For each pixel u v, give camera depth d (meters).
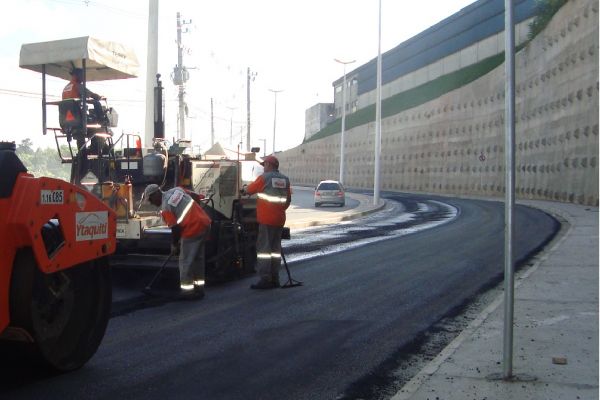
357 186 73.19
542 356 5.62
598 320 6.96
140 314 7.68
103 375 5.41
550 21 37.84
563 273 10.11
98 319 5.82
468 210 29.88
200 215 8.56
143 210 9.73
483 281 9.95
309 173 84.69
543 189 37.75
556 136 35.56
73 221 5.24
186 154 10.28
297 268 11.47
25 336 4.88
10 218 4.60
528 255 12.83
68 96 9.34
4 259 4.67
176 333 6.80
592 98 30.05
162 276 10.06
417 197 47.28
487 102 49.28
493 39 54.84
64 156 9.59
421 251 13.87
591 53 30.45
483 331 6.54
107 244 5.78
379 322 7.37
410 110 63.00
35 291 4.90
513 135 4.79
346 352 6.15
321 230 19.97
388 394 5.01
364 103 86.12
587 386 4.81
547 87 37.69
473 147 51.38
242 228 10.70
